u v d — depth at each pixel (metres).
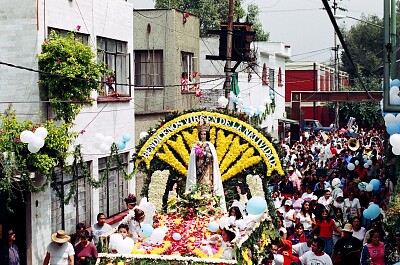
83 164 20.25
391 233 16.03
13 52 20.02
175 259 13.90
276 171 18.80
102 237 15.56
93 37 23.78
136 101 33.88
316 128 61.28
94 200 23.34
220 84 40.56
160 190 18.83
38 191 18.34
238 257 13.77
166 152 19.12
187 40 35.53
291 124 52.62
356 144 36.00
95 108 23.78
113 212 25.23
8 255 17.66
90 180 20.55
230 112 19.14
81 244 16.47
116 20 25.81
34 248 19.34
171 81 33.75
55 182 19.48
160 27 33.72
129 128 26.86
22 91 20.06
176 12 33.84
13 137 17.75
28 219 19.12
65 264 16.02
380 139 51.94
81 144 20.94
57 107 19.78
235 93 32.97
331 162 34.91
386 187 23.80
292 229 21.25
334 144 45.03
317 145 42.34
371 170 29.17
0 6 20.03
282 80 56.44
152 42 33.84
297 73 70.38
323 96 53.72
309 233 20.25
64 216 21.33
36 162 18.17
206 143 18.06
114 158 24.62
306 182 27.80
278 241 17.00
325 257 15.98
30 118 20.05
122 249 14.37
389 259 16.03
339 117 72.62
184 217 16.52
